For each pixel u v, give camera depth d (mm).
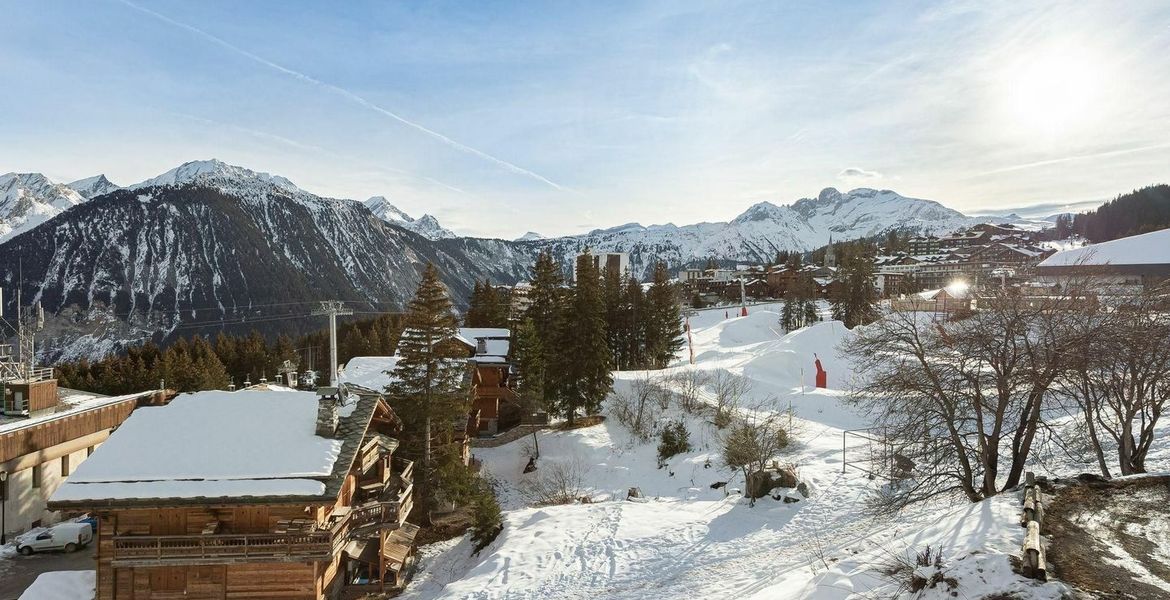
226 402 25938
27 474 34781
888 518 25609
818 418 52000
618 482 42812
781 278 159250
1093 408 26469
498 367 53750
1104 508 17625
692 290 159375
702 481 40219
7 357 39438
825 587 15477
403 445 35812
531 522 32562
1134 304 24922
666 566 24781
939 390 23562
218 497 21562
